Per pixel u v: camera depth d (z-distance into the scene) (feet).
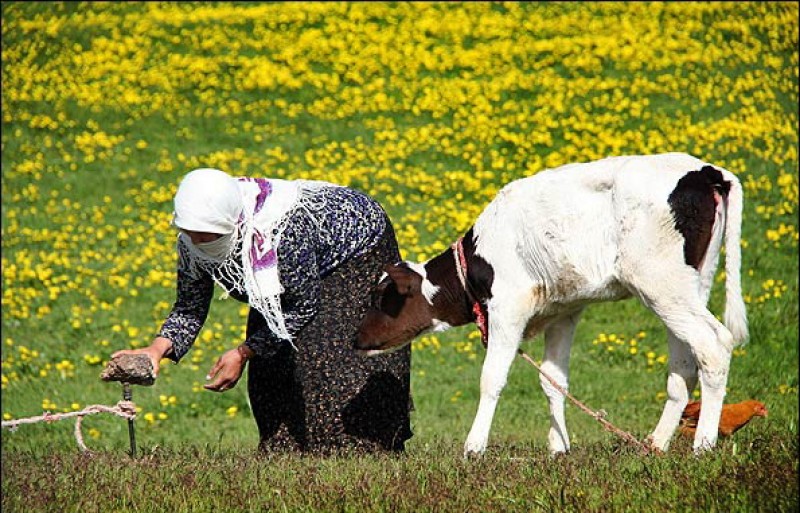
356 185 68.54
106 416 45.78
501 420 42.80
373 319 29.19
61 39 91.30
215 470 26.84
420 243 60.59
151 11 95.55
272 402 29.60
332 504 23.58
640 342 51.62
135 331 53.52
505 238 29.14
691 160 27.91
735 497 22.77
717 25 87.40
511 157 71.26
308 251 26.73
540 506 22.77
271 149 75.00
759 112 75.66
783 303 53.62
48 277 60.80
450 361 51.11
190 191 24.99
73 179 73.00
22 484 26.17
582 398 45.98
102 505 24.43
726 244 27.71
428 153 72.43
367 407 29.43
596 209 28.17
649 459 26.05
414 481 24.63
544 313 29.43
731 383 46.39
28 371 51.13
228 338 53.52
